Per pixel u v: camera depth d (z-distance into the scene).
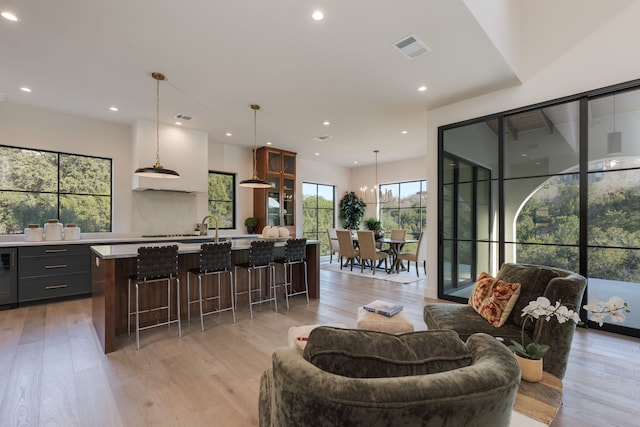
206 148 5.91
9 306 4.05
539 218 3.73
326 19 2.54
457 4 2.37
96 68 3.37
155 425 1.83
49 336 3.15
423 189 8.52
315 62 3.25
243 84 3.78
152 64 3.29
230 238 6.02
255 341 3.06
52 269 4.34
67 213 4.98
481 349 0.96
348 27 2.65
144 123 5.16
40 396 2.10
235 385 2.26
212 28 2.65
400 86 3.86
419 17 2.52
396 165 9.04
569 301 2.06
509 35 3.34
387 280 6.10
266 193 7.16
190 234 6.14
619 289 3.23
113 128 5.32
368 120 5.20
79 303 4.36
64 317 3.75
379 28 2.66
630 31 3.12
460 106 4.37
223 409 1.98
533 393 1.55
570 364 2.58
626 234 3.19
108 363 2.59
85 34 2.73
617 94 3.21
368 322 2.34
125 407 1.99
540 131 3.71
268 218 7.19
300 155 8.23
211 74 3.52
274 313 3.98
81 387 2.22
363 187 9.82
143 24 2.59
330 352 0.92
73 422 1.84
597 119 3.33
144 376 2.38
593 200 3.37
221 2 2.33
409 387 0.74
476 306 2.58
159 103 4.41
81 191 5.10
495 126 4.05
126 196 5.45
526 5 3.79
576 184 3.47
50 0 2.29
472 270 4.31
